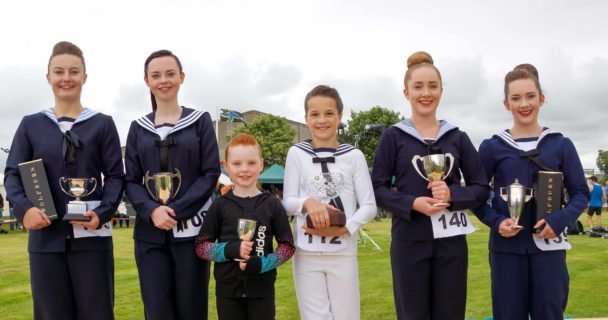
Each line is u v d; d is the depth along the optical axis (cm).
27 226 300
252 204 309
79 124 321
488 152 342
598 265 811
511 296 315
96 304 307
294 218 335
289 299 586
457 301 309
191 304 308
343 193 324
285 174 339
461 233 310
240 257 289
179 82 332
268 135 3969
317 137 335
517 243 315
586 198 317
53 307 301
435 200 303
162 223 293
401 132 330
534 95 332
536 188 313
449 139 325
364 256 954
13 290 660
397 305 323
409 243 313
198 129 326
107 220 308
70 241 303
